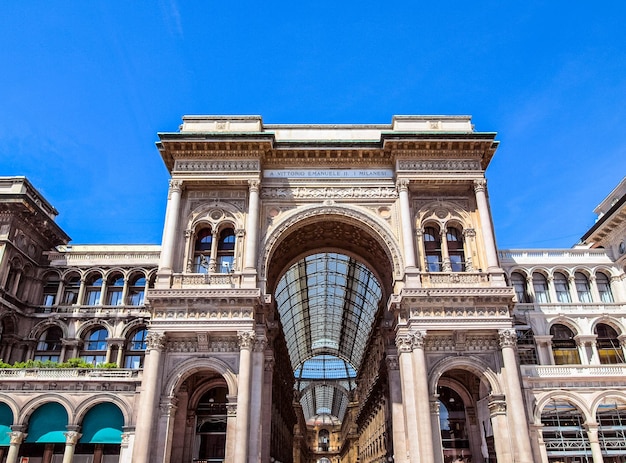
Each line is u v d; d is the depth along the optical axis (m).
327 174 42.34
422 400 33.53
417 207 41.12
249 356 34.69
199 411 42.50
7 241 49.31
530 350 45.75
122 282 53.69
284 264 48.66
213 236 40.19
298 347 101.62
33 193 56.16
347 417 115.12
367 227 40.81
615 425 38.50
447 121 44.19
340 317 87.50
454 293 35.91
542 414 38.91
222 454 41.25
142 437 32.53
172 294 35.81
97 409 39.56
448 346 36.22
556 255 50.56
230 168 41.00
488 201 41.44
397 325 37.44
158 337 35.09
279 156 42.41
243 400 33.38
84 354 50.50
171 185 40.59
